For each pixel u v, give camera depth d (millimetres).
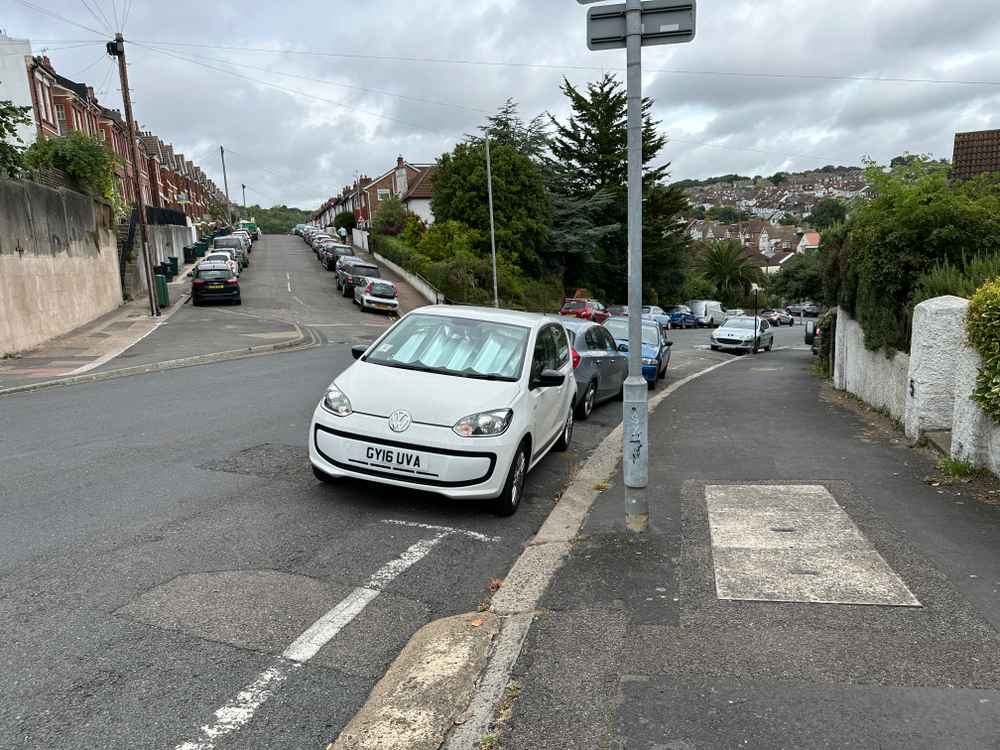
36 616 3740
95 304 23500
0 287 15578
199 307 29797
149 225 35938
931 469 6664
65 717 2934
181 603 3959
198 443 7605
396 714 3000
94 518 5227
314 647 3598
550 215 47219
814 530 5105
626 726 2914
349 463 5641
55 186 20578
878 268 9891
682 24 4715
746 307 81438
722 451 7676
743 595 4098
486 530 5457
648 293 56875
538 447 6664
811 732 2848
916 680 3211
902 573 4340
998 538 4898
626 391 5121
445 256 42594
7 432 8023
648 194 51938
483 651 3539
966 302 7453
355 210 95000
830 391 13289
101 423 8539
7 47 32906
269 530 5160
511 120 50531
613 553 4770
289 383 12141
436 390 5820
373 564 4688
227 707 3064
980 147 22484
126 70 24781
